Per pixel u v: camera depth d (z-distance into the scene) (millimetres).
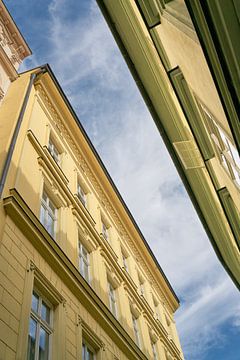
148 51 12891
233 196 11430
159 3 9984
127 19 12609
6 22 20500
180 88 11688
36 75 19031
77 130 22078
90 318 13672
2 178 11344
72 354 11055
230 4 4035
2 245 9938
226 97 4863
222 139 9477
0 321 8422
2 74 18016
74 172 19797
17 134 13938
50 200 15414
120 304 18453
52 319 11211
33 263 11023
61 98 20781
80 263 15969
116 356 14547
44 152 15734
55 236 14320
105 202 24234
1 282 9180
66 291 12523
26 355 8797
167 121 14242
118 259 21734
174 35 8453
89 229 18172
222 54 4461
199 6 4418
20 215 11148
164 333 24797
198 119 12133
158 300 28266
